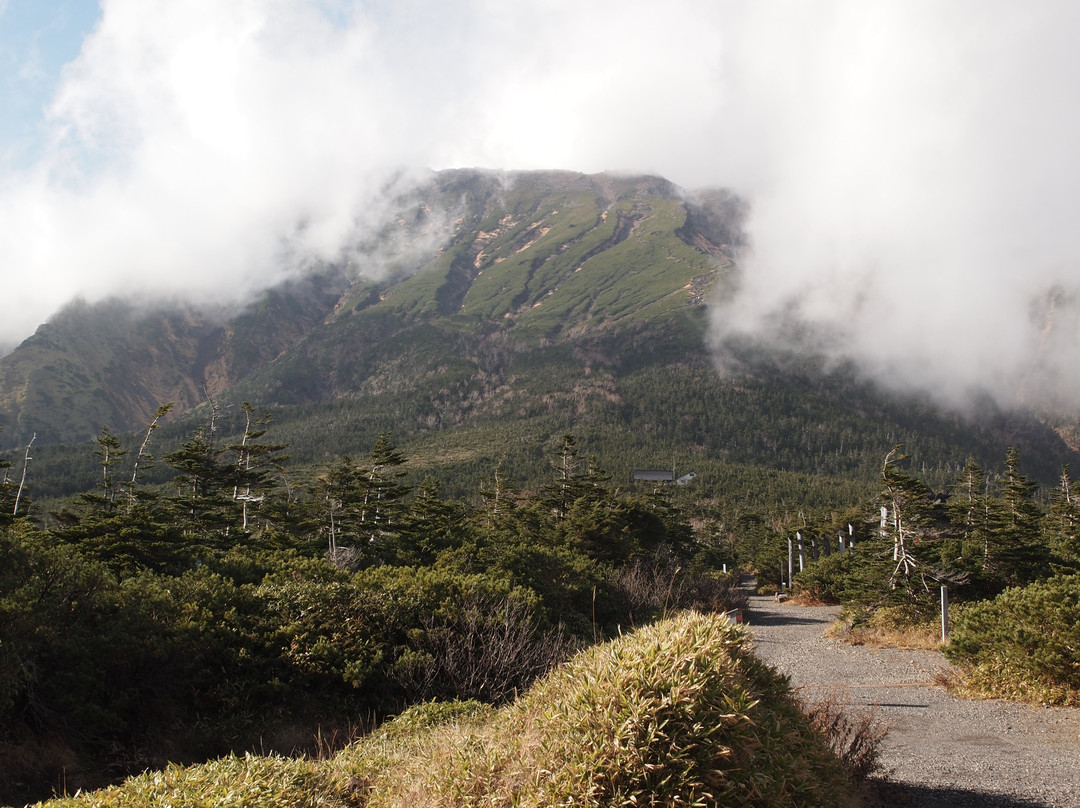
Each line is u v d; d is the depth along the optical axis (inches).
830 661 555.2
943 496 1213.7
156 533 723.4
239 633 382.9
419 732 284.5
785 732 177.3
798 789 165.5
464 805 163.8
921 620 676.1
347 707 371.6
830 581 1267.2
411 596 440.8
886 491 751.7
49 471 3580.2
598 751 154.7
